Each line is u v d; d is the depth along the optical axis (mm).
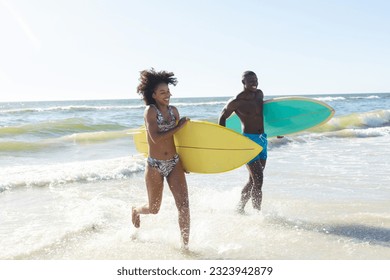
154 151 4391
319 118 6660
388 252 4270
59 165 8516
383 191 6766
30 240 4566
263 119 6234
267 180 7582
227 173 8547
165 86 4305
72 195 6504
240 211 5660
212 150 4887
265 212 5652
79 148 11219
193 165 4836
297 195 6535
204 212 5703
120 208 5859
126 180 7672
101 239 4629
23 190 6742
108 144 11930
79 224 5062
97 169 8172
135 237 4656
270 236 4738
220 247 4410
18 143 11148
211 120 17422
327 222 5215
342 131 14852
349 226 5055
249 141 5020
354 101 51438
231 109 5504
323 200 6242
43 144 11398
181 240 4355
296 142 12875
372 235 4750
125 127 16859
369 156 10289
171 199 6402
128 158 9320
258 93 5668
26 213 5566
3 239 4586
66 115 26672
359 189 6902
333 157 10164
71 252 4262
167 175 4453
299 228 5000
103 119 21672
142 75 4316
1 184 6852
